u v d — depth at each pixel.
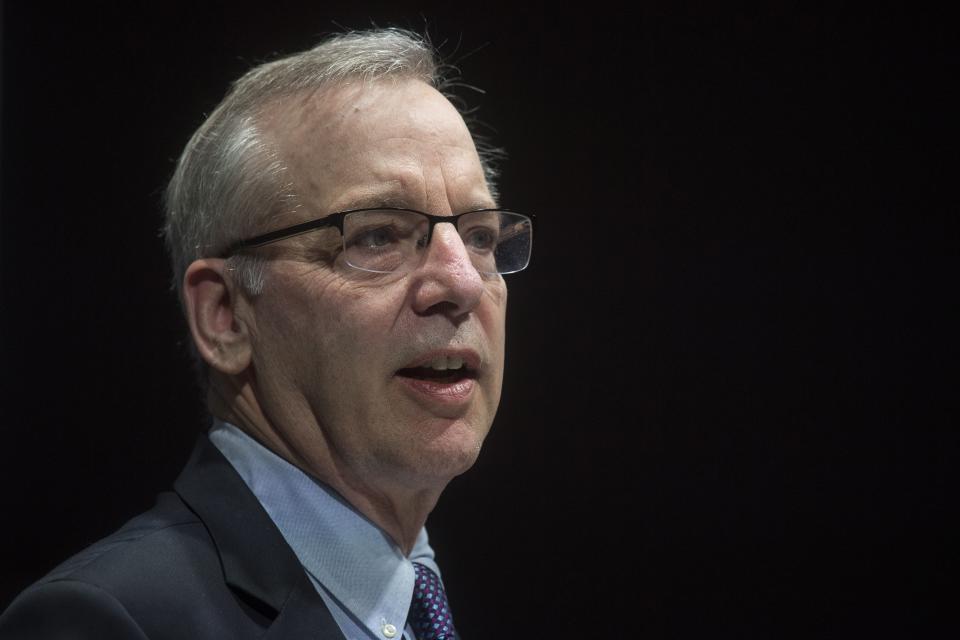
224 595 3.99
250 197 4.43
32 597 3.69
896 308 9.49
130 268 8.90
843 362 9.50
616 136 9.58
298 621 4.03
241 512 4.28
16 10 8.76
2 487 8.67
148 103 8.91
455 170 4.52
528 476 9.44
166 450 8.93
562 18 9.55
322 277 4.31
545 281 9.50
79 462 8.83
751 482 9.45
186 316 4.64
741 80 9.59
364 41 4.73
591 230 9.54
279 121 4.50
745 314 9.53
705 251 9.56
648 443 9.48
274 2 8.97
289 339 4.38
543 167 9.48
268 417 4.51
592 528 9.42
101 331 8.88
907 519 9.38
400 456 4.31
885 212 9.52
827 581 9.35
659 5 9.64
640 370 9.52
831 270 9.52
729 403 9.49
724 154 9.57
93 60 8.88
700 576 9.39
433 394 4.36
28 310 8.77
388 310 4.29
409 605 4.49
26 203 8.77
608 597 9.38
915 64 9.51
